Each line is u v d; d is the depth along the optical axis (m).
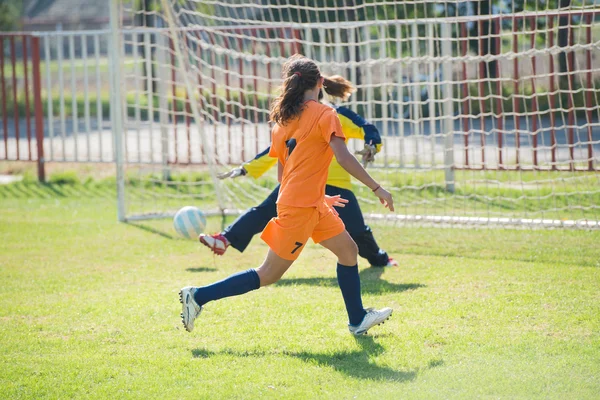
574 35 20.59
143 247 12.12
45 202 16.58
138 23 38.50
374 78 22.75
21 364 6.99
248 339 7.56
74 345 7.50
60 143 26.69
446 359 6.78
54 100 40.03
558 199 14.66
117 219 14.39
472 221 12.47
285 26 13.55
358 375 6.48
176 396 6.16
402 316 8.14
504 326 7.67
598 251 10.78
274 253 7.16
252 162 10.02
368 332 7.65
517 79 13.42
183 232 11.58
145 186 18.02
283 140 7.11
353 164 6.75
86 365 6.93
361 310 7.50
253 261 11.09
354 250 7.37
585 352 6.82
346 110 9.45
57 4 67.19
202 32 17.03
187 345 7.44
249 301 8.90
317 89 7.04
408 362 6.74
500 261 10.46
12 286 9.86
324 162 6.93
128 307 8.79
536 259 10.48
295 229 6.96
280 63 13.52
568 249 10.98
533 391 5.99
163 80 16.11
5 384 6.51
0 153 24.62
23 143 27.28
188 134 15.71
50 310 8.73
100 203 16.33
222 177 10.02
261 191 16.16
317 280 9.84
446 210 14.16
